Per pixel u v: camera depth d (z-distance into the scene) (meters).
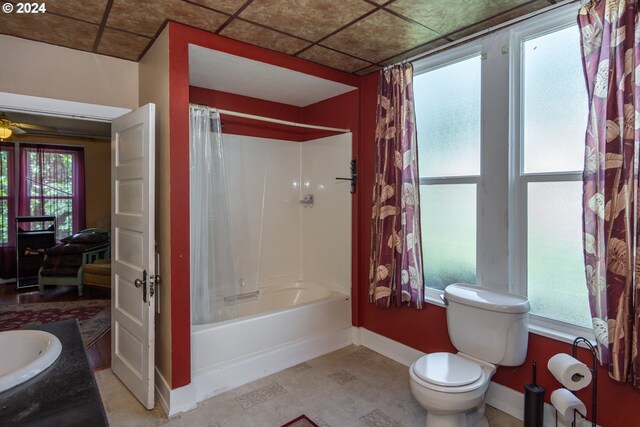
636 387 1.67
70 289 5.29
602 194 1.77
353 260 3.26
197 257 2.53
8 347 1.29
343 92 3.27
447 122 2.63
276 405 2.35
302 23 2.20
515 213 2.26
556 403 1.80
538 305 2.18
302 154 3.82
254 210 3.52
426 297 2.75
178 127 2.24
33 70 2.41
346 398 2.43
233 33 2.33
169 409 2.24
